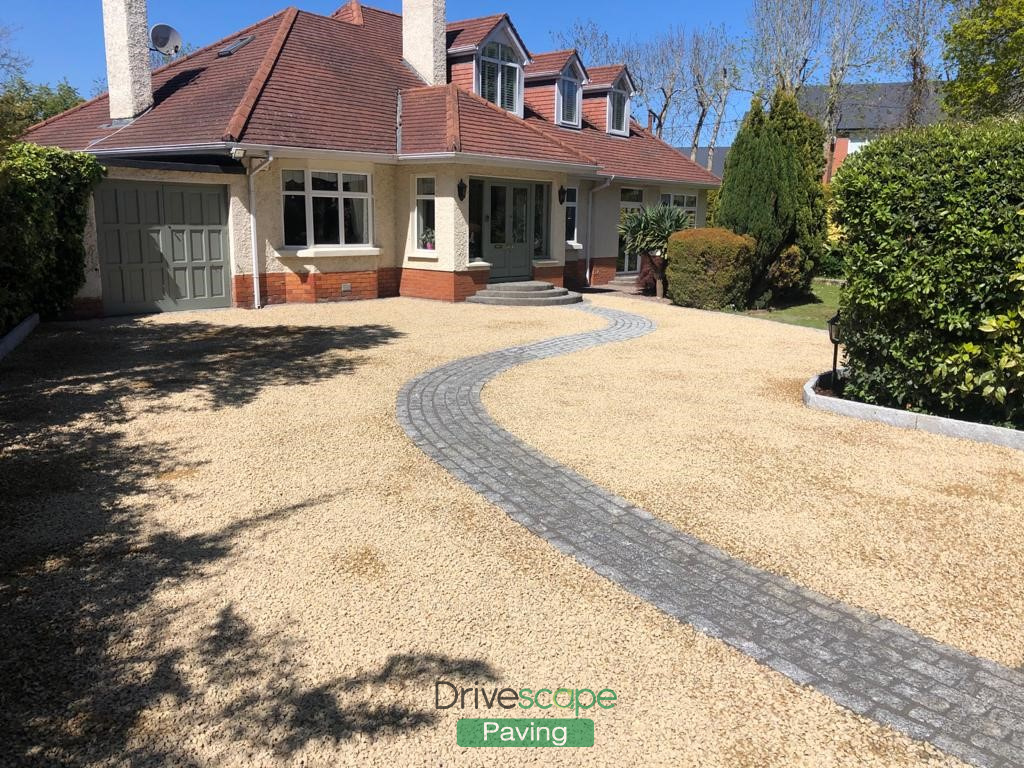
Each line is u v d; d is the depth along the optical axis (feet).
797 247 57.57
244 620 12.53
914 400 25.20
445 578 14.03
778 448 21.79
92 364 31.04
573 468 19.93
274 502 17.30
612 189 73.46
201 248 46.98
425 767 9.52
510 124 57.98
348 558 14.70
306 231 50.62
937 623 12.83
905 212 23.97
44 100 97.14
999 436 22.43
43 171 34.68
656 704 10.72
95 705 10.46
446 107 54.39
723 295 53.26
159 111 53.21
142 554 14.69
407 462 20.12
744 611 13.14
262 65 51.24
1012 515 17.22
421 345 36.86
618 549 15.35
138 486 18.08
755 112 55.16
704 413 25.41
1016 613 13.14
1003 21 63.21
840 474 19.74
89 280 42.37
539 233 60.44
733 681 11.24
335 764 9.53
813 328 45.73
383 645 11.95
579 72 73.56
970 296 22.85
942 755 9.80
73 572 13.94
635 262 79.82
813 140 59.31
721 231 53.36
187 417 23.81
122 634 12.08
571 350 36.37
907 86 105.50
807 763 9.64
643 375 31.07
